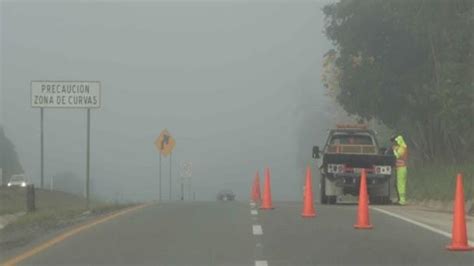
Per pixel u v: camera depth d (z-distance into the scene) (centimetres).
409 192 3506
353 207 2673
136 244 1619
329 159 3006
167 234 1786
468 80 3631
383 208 2598
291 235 1748
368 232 1802
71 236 1770
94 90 2473
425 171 4009
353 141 3203
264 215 2258
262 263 1367
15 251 1555
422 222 2042
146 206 2789
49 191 4381
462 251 1501
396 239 1677
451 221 2112
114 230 1877
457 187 1541
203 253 1486
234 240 1670
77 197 4503
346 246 1569
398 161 3034
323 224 1980
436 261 1391
